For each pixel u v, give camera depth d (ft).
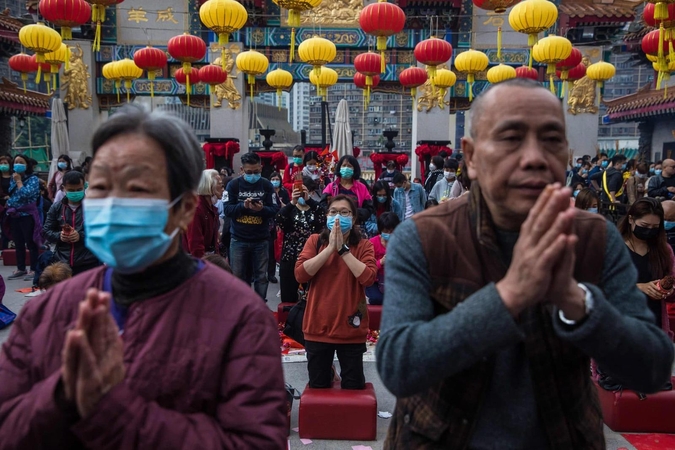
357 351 13.43
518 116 4.75
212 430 4.42
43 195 34.42
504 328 4.39
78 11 27.66
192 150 5.07
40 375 4.75
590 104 59.82
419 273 5.28
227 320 4.76
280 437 4.54
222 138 57.93
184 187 4.96
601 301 4.60
